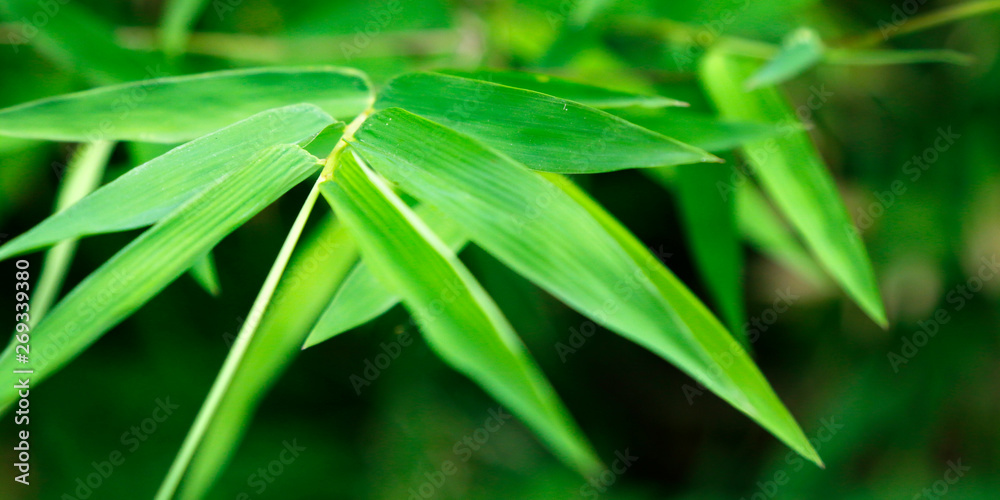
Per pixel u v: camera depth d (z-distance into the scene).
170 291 1.08
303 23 0.92
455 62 0.90
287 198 0.98
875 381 1.29
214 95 0.75
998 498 1.18
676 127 0.79
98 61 0.85
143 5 0.96
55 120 0.74
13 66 0.88
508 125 0.72
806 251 1.15
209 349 1.09
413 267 0.69
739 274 0.83
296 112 0.72
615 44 0.87
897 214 1.21
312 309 0.77
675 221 1.28
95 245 1.01
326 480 1.15
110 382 1.08
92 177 0.81
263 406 1.18
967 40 1.19
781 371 1.47
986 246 1.20
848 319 1.37
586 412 1.50
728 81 0.84
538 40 0.95
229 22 0.93
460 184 0.70
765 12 0.87
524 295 1.17
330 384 1.21
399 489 1.19
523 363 0.68
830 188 0.80
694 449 1.59
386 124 0.71
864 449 1.28
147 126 0.75
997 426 1.24
